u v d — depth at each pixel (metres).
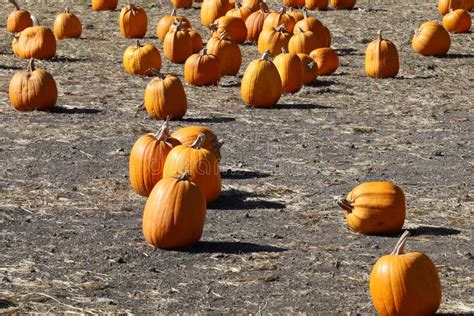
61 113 19.27
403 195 12.52
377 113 19.89
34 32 25.67
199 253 11.59
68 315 9.74
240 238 12.17
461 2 35.31
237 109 20.05
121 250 11.64
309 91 21.98
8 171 15.06
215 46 23.91
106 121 18.62
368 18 34.44
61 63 25.16
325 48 24.22
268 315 9.80
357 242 12.13
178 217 11.58
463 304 10.12
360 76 24.16
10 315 9.71
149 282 10.65
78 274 10.84
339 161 16.03
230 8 32.75
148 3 37.81
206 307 9.98
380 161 16.08
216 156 14.77
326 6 36.59
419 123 19.03
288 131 18.12
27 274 10.82
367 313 9.90
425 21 33.97
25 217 12.88
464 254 11.66
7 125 18.12
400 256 9.72
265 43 26.20
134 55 23.69
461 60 26.80
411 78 23.95
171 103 18.67
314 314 9.84
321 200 13.89
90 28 31.64
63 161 15.73
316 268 11.16
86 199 13.77
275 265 11.20
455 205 13.73
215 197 13.55
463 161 16.17
